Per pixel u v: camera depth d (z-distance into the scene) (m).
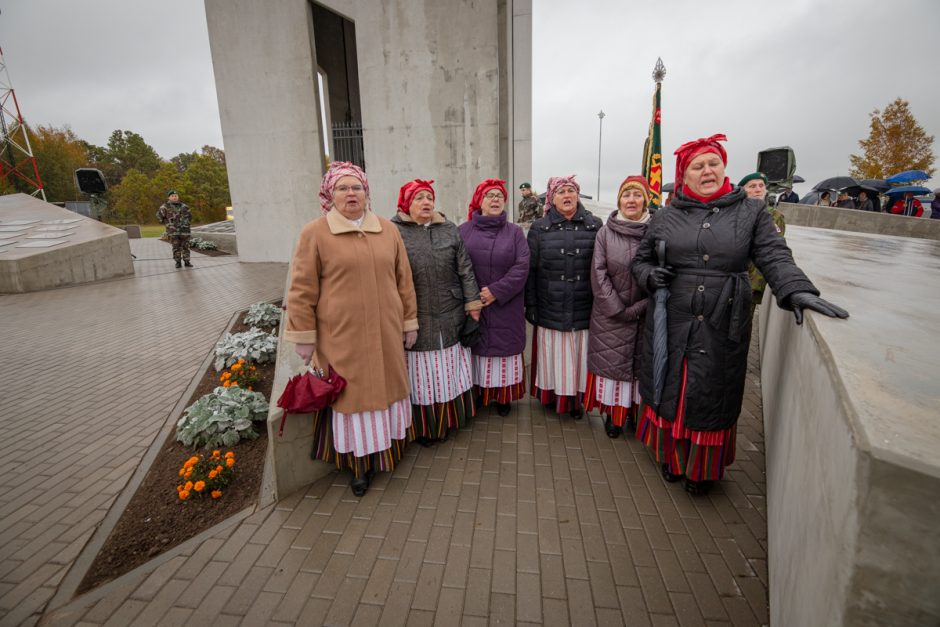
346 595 2.03
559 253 3.19
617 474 2.86
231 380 4.15
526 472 2.90
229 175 10.89
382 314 2.58
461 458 3.07
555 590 2.04
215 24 10.06
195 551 2.30
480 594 2.02
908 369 1.15
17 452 3.31
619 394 3.13
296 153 10.42
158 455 3.23
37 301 7.96
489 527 2.43
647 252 2.52
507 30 10.60
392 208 9.77
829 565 1.00
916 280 2.55
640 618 1.89
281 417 2.64
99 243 9.73
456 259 3.02
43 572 2.22
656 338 2.40
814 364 1.43
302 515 2.55
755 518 2.45
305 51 9.85
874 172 19.03
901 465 0.81
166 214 10.97
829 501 1.06
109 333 6.06
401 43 9.09
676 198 2.43
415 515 2.53
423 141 9.39
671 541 2.30
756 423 3.40
